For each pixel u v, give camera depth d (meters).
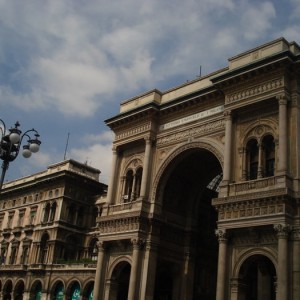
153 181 47.25
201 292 52.12
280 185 34.66
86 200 79.06
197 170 49.81
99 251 48.44
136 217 45.44
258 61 38.38
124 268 48.19
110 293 46.44
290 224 33.72
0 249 84.62
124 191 50.06
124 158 51.75
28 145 29.19
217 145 42.41
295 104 37.00
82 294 64.50
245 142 39.41
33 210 81.50
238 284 35.44
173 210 49.28
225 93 41.34
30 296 72.81
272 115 38.28
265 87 38.44
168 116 48.28
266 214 34.50
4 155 27.80
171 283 48.72
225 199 37.19
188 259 48.81
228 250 36.53
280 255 32.75
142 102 50.88
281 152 35.59
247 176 38.41
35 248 76.31
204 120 44.44
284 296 31.64
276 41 39.38
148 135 48.41
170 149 46.91
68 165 79.38
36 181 82.06
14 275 78.00
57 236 73.31
